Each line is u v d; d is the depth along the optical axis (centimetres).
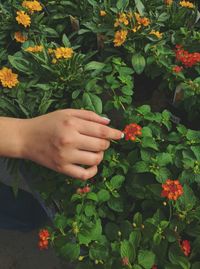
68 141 49
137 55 74
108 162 62
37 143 50
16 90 69
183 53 71
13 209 85
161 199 56
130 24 75
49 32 81
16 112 66
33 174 64
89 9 83
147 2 82
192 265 52
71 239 56
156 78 77
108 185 59
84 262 55
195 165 58
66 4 83
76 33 80
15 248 92
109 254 53
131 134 58
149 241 53
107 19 77
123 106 68
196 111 71
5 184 78
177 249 52
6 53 80
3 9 81
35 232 93
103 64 72
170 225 54
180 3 80
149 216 58
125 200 60
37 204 86
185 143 61
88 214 56
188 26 81
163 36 78
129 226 55
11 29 79
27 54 73
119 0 79
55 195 62
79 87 71
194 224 55
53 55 71
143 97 80
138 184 58
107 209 58
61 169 50
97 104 65
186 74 75
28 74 72
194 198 54
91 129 50
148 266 51
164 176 57
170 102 76
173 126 71
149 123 64
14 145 50
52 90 70
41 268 89
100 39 77
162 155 58
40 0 86
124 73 71
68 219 56
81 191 57
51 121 51
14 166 65
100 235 54
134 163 60
